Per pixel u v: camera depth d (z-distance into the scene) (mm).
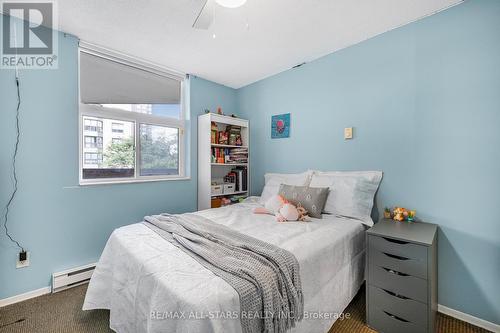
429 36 1768
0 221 1750
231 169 3443
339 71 2326
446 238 1700
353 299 1854
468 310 1605
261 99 3152
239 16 1785
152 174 2750
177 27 1954
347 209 2023
